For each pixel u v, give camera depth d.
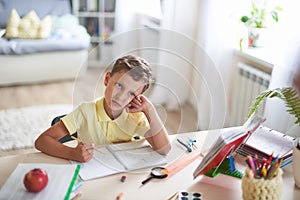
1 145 2.46
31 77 3.70
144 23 3.81
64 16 4.09
